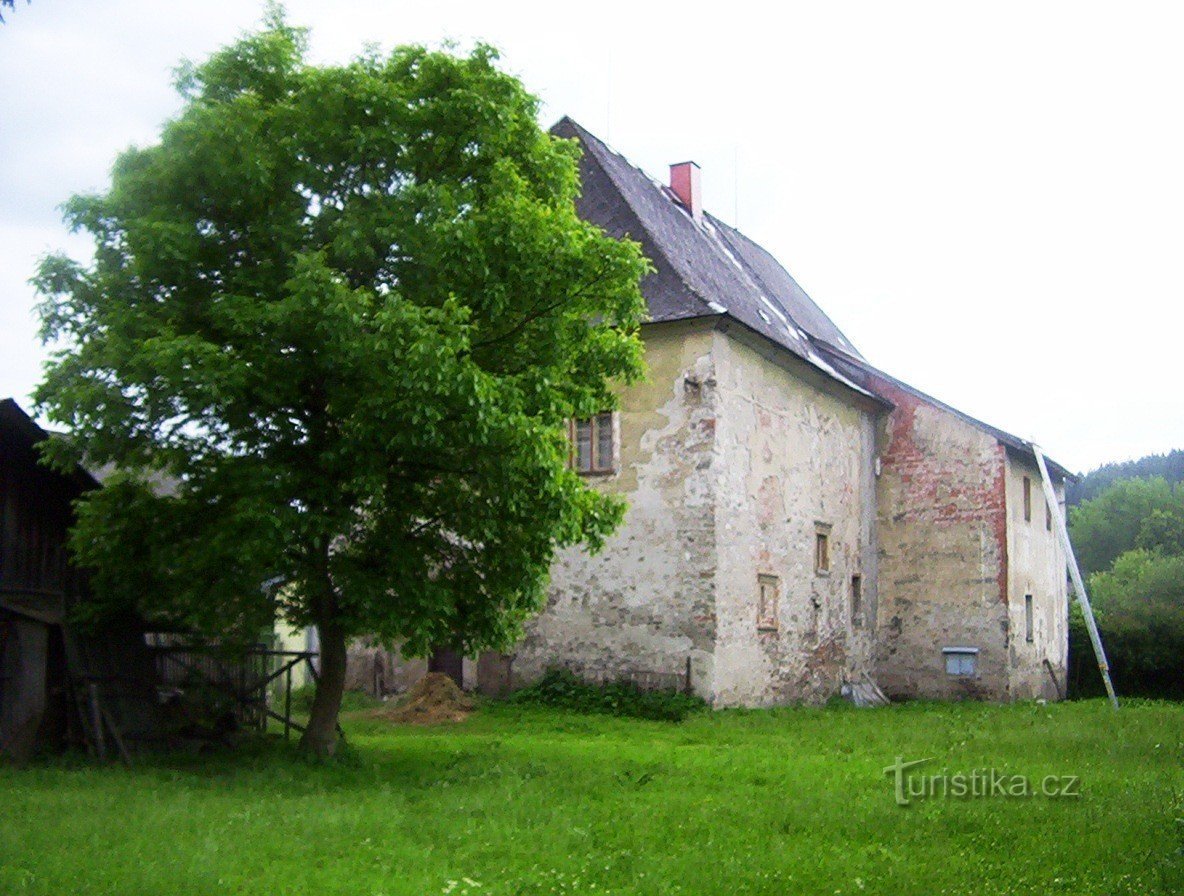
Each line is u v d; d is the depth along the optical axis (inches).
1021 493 1162.0
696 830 348.8
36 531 533.6
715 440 816.3
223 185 468.1
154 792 399.5
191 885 265.0
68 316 489.1
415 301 480.7
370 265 494.3
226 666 602.2
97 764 481.1
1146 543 2219.5
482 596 520.7
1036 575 1205.1
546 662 848.9
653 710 772.6
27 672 493.4
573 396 522.6
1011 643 1080.8
